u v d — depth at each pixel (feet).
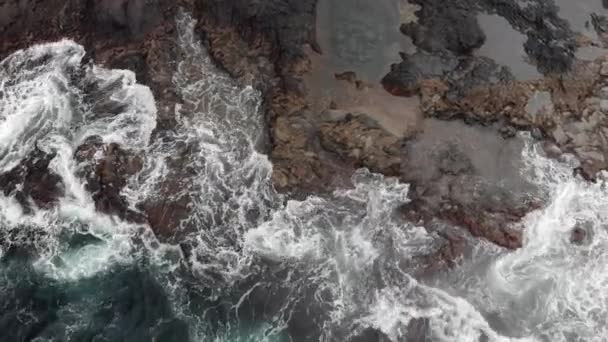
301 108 95.71
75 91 99.35
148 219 86.79
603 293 82.74
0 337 75.20
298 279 82.84
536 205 89.20
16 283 80.43
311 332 78.48
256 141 94.07
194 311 79.36
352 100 96.94
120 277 81.76
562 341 78.89
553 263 84.74
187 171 91.20
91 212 87.25
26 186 89.15
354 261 84.48
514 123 96.37
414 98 98.22
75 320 77.51
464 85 98.68
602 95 99.55
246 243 85.87
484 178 91.25
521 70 101.24
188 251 84.74
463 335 78.84
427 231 86.84
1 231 85.25
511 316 80.69
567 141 95.35
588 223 88.28
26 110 96.89
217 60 101.40
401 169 91.30
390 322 79.61
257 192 89.81
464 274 83.66
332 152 92.17
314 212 88.17
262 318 79.41
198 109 97.09
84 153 92.02
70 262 82.79
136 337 76.54
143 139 93.97
